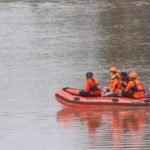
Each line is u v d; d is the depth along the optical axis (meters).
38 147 61.25
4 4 182.75
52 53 111.50
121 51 111.75
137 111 72.25
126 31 134.12
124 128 66.69
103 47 116.19
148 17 153.12
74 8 171.50
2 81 89.69
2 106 76.19
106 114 71.88
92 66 99.12
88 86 73.19
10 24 147.00
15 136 65.00
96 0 186.62
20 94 81.81
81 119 70.25
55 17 156.50
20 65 101.44
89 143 62.06
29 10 169.50
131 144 61.34
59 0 188.75
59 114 72.25
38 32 135.50
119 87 73.38
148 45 117.06
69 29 139.00
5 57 108.69
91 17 154.75
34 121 70.00
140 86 72.81
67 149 60.47
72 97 73.25
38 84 87.19
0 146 61.81
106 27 140.50
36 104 76.69
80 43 121.00
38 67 99.31
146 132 65.25
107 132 65.56
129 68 97.19
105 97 72.81
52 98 79.25
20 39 127.38
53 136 64.69
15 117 71.62
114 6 174.00
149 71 94.31
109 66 99.06
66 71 95.50
